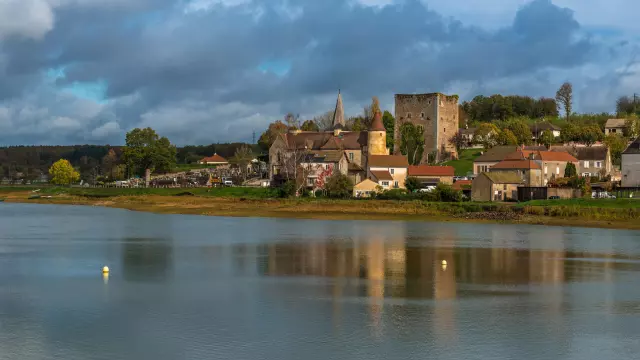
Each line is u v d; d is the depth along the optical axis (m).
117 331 41.69
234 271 61.69
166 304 48.34
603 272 62.03
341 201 140.00
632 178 150.38
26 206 174.00
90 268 63.38
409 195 142.12
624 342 40.12
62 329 42.12
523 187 141.25
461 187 160.00
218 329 42.16
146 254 72.50
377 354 37.78
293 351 38.16
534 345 39.50
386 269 62.94
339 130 192.38
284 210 137.50
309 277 58.81
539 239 87.44
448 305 48.50
